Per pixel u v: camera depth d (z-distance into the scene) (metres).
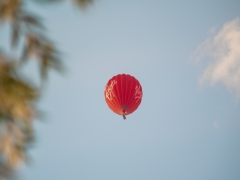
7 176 1.08
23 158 1.20
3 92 1.15
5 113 1.18
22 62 1.28
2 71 1.16
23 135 1.21
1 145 1.19
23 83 1.17
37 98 1.21
